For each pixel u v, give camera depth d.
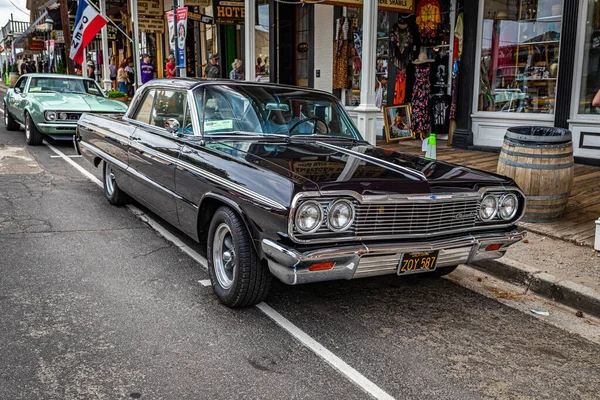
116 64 29.62
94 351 3.38
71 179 8.47
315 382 3.13
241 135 4.77
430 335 3.79
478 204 3.97
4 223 6.08
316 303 4.25
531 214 6.09
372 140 8.38
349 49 13.15
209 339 3.59
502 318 4.13
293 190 3.36
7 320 3.76
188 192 4.48
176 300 4.18
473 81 10.53
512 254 5.21
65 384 3.01
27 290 4.27
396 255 3.62
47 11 24.91
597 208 6.64
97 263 4.92
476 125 10.64
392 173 3.85
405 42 11.49
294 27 14.85
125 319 3.83
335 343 3.61
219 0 13.77
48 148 11.29
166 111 5.33
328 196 3.41
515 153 6.09
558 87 9.20
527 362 3.47
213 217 4.14
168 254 5.21
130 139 5.76
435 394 3.06
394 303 4.33
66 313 3.89
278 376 3.18
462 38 10.53
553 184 5.97
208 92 4.92
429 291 4.62
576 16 8.81
